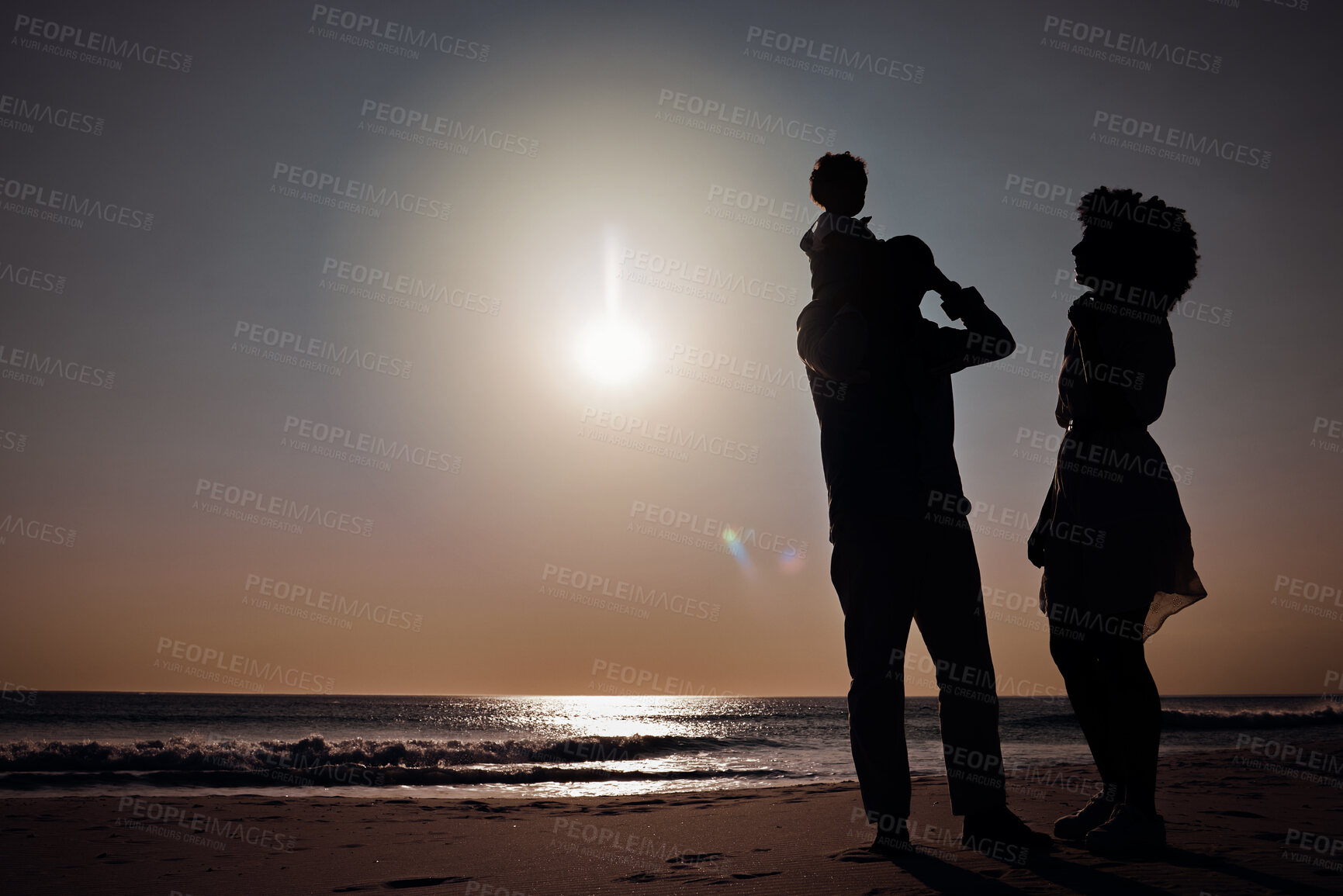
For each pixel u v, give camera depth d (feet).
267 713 148.15
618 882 7.28
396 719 133.39
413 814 16.72
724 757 55.26
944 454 7.99
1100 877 6.03
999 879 6.04
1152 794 7.16
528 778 37.01
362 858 10.00
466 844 11.16
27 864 9.87
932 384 8.09
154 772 34.88
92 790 29.66
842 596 7.85
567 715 185.26
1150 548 7.30
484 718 156.97
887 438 7.78
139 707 171.01
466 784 34.76
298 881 8.21
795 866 7.37
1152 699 7.23
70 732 90.53
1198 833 8.54
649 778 38.52
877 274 8.06
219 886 8.00
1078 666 8.05
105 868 9.48
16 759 38.47
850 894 5.83
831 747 66.90
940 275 8.29
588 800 19.98
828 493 8.07
